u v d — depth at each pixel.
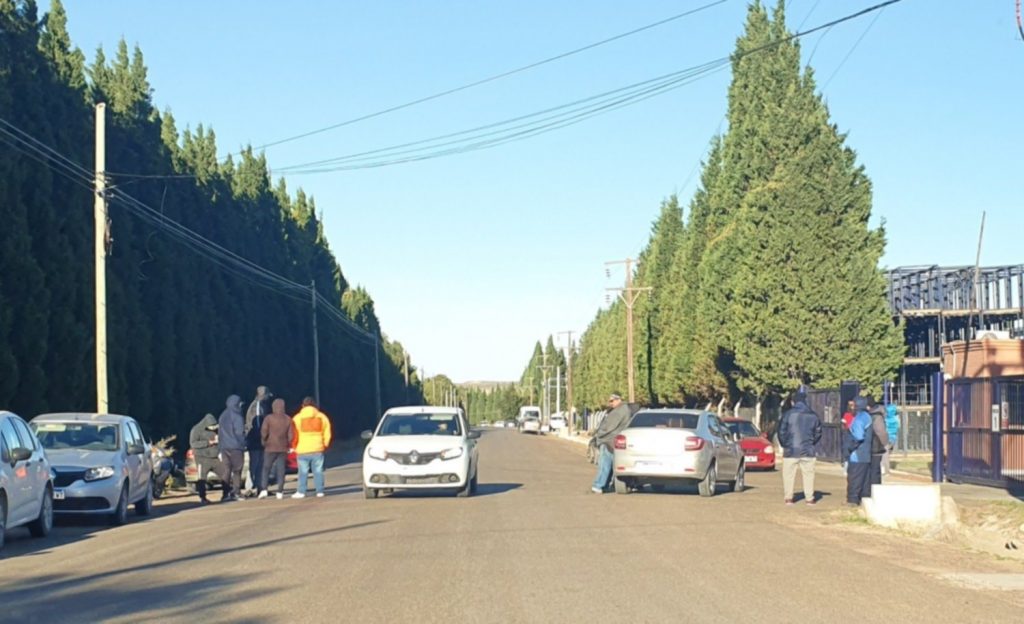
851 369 41.22
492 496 22.25
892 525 16.34
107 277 32.56
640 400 71.88
